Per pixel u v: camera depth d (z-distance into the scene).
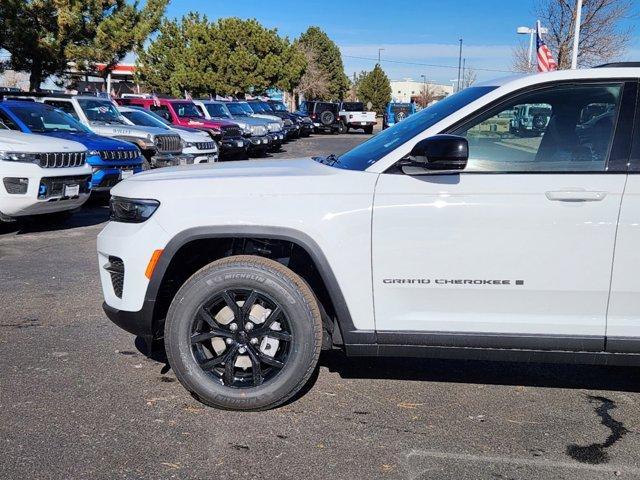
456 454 3.33
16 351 4.60
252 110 27.27
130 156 12.18
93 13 20.72
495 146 3.64
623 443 3.47
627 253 3.43
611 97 3.62
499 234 3.47
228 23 38.31
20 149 8.52
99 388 4.02
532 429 3.62
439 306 3.59
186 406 3.80
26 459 3.19
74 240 8.73
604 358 3.56
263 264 3.62
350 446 3.39
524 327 3.55
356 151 4.10
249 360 3.75
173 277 3.95
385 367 4.51
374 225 3.53
